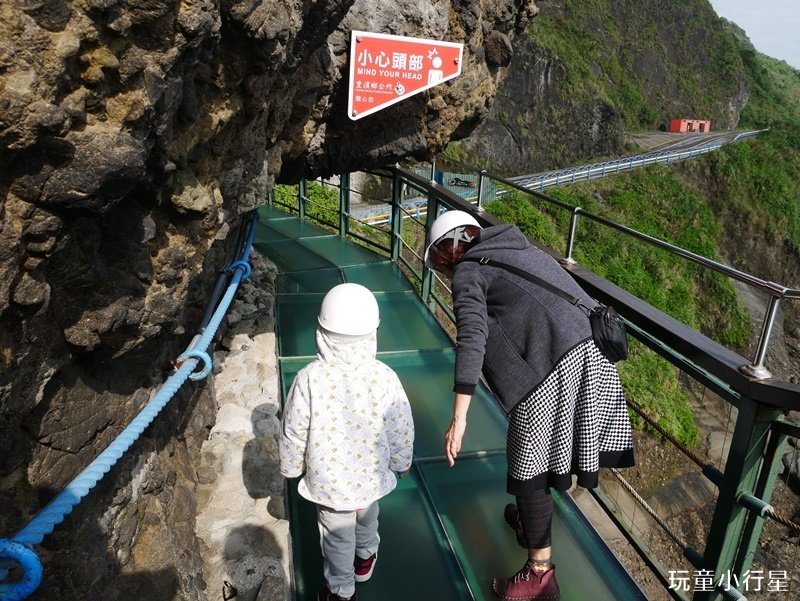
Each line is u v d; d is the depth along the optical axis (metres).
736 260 37.56
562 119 38.25
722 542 1.88
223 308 2.71
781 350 28.16
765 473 1.79
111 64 1.10
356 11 4.29
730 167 38.47
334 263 6.09
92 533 1.50
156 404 1.70
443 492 2.85
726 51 58.78
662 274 26.86
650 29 53.34
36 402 1.23
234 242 3.74
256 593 2.09
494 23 5.80
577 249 26.12
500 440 3.26
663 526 2.27
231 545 2.25
